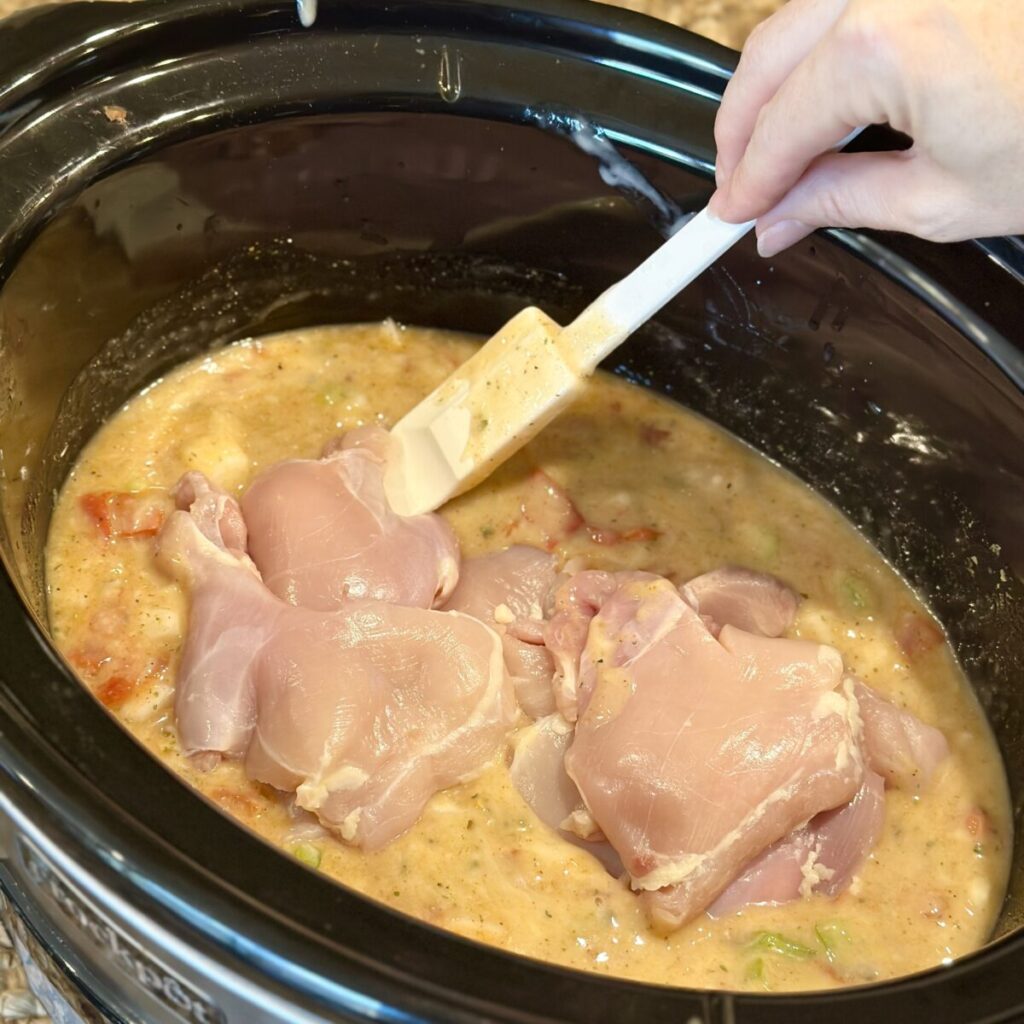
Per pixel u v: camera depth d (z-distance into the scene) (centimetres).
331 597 55
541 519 62
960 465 58
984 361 54
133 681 54
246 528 57
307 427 64
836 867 52
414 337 67
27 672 39
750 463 66
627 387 67
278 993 35
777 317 60
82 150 53
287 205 60
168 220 58
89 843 36
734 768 50
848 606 62
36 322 53
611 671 52
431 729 51
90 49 54
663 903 49
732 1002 36
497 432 56
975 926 53
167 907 35
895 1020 36
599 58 58
